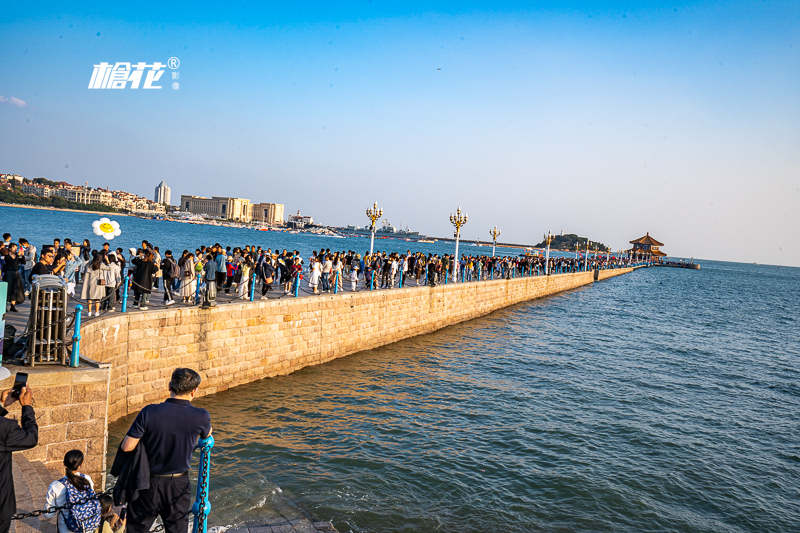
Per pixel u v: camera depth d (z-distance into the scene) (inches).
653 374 936.9
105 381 327.6
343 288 1059.9
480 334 1219.9
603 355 1074.7
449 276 1472.7
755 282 5541.3
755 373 1012.5
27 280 613.3
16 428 187.9
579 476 485.1
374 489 421.1
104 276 524.7
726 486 494.9
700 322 1760.6
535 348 1100.5
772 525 428.5
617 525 405.7
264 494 389.4
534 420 637.3
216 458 452.1
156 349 556.1
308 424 557.3
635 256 6368.1
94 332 464.4
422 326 1153.4
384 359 893.8
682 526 414.6
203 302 619.5
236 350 654.5
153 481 164.4
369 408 629.6
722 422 689.6
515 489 448.8
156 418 164.9
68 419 315.6
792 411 766.5
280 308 722.8
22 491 253.9
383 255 1278.3
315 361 801.6
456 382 784.9
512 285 1771.7
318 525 353.1
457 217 1425.9
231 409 580.4
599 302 2151.8
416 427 579.2
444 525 378.3
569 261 2933.1
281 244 4303.6
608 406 719.7
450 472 469.4
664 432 630.5
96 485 326.0
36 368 314.5
